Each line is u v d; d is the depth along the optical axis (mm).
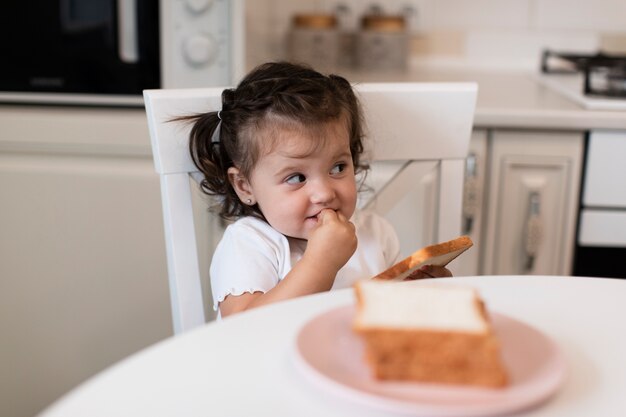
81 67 1506
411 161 1139
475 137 1551
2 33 1492
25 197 1495
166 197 1007
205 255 1503
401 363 551
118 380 585
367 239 1136
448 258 919
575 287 789
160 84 1514
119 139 1464
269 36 2123
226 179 1080
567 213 1582
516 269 1622
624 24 2145
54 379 1587
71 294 1543
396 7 2162
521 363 585
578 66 1740
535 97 1692
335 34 2070
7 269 1531
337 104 1037
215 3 1475
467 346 539
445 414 513
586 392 578
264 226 1073
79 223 1509
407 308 576
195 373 595
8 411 1600
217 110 1024
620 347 656
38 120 1458
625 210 1568
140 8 1479
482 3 2148
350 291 759
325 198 1019
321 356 590
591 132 1529
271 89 1031
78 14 1486
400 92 1088
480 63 2172
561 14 2146
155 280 1533
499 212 1588
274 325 678
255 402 558
